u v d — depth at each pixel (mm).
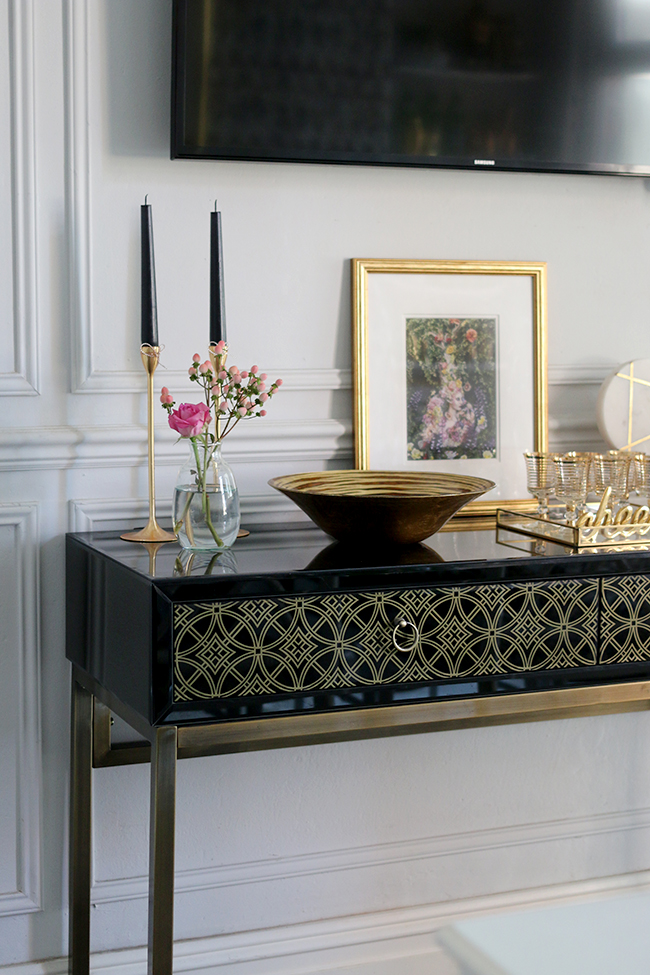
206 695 1288
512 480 1975
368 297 1876
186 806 1857
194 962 1844
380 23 1800
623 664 1499
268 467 1874
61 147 1709
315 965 1911
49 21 1687
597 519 1573
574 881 2102
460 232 1962
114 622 1420
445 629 1395
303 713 1331
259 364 1849
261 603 1305
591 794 2115
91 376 1744
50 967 1779
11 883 1767
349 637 1348
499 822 2059
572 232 2039
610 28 1936
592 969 539
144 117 1750
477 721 1884
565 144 1947
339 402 1904
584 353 2064
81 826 1710
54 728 1775
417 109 1846
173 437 1787
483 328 1952
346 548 1543
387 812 1984
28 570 1733
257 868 1901
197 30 1691
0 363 1696
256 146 1757
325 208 1871
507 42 1878
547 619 1450
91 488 1771
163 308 1785
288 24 1746
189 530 1493
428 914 1989
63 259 1723
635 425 1991
